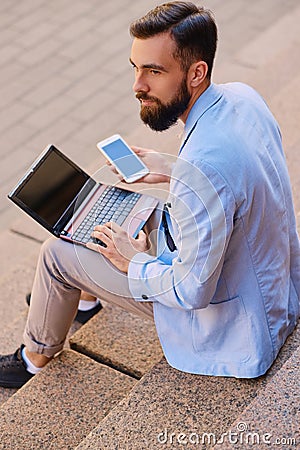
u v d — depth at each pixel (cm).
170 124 256
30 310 307
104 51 675
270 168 251
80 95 628
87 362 317
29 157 574
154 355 320
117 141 310
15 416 298
